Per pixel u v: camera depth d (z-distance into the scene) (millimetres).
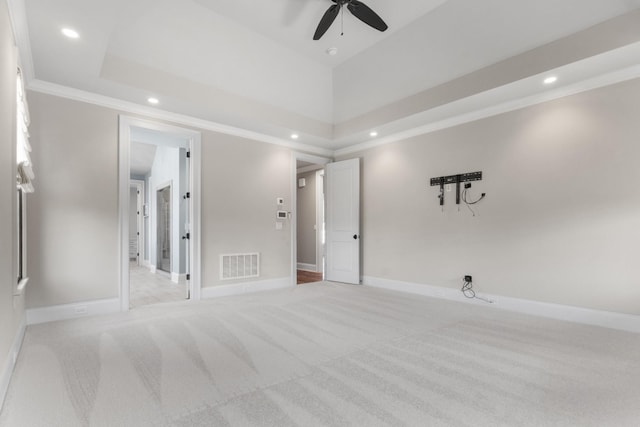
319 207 7422
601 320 3107
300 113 4859
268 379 2033
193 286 4289
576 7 2688
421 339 2752
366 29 3467
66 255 3334
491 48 3256
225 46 3541
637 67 2920
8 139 2010
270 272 5090
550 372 2131
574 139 3289
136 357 2357
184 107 3889
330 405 1737
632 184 2963
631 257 2963
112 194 3619
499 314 3531
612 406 1732
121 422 1591
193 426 1557
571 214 3309
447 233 4344
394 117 4395
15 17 2229
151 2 2896
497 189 3865
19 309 2547
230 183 4668
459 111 4051
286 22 3342
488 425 1562
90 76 3145
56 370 2143
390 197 5078
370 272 5359
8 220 1997
